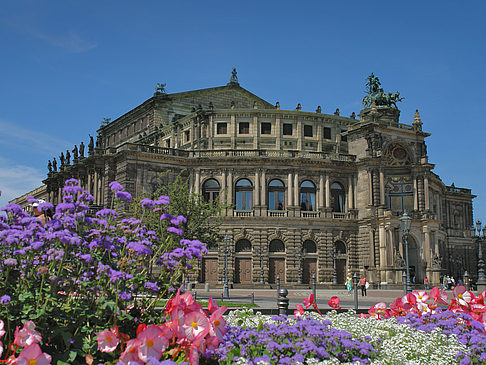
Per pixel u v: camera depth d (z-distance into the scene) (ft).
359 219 317.22
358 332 57.57
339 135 348.59
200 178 311.47
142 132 409.90
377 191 313.94
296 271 303.07
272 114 337.11
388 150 329.52
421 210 319.47
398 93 351.05
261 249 302.25
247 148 332.60
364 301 188.14
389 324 60.75
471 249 449.89
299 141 336.90
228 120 334.85
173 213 212.64
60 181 396.16
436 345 52.13
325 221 312.09
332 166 320.91
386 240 301.43
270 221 305.32
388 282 294.87
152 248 67.51
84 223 61.82
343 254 315.17
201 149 326.65
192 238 215.10
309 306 72.64
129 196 68.33
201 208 223.10
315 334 47.32
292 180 314.35
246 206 311.68
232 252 300.20
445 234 374.63
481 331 58.23
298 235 307.37
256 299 188.24
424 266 305.12
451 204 454.40
